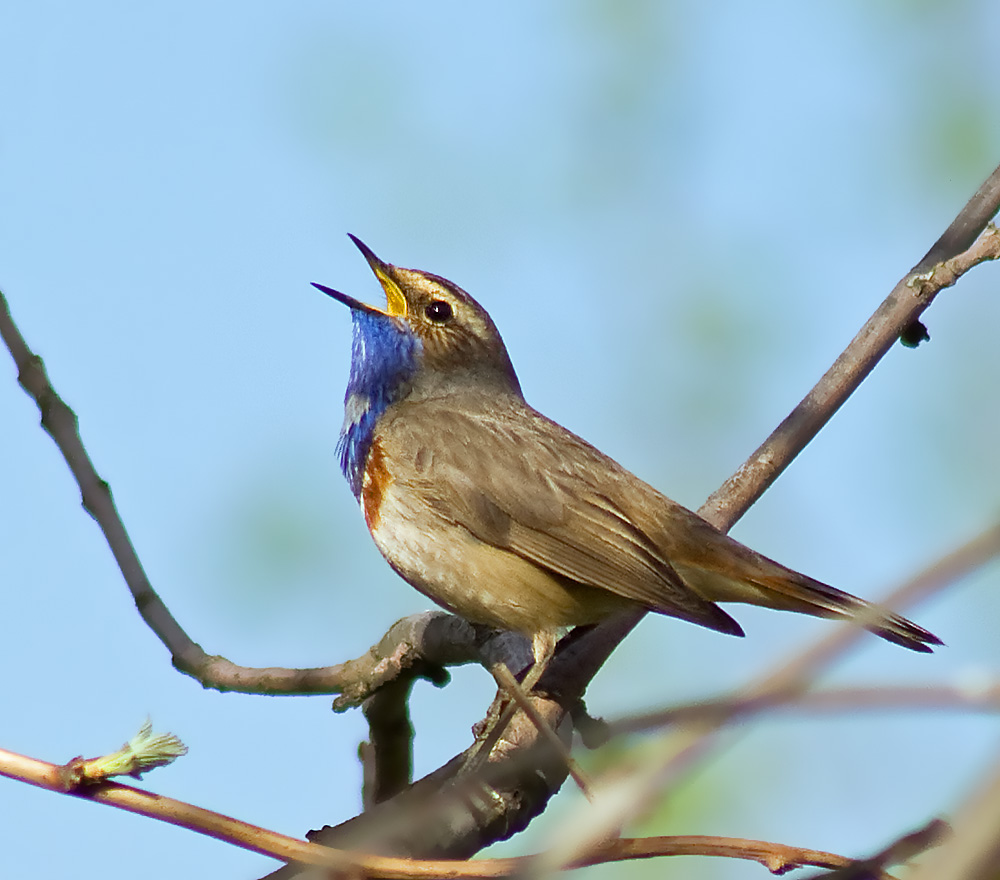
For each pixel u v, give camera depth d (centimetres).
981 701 349
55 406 1022
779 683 355
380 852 762
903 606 342
